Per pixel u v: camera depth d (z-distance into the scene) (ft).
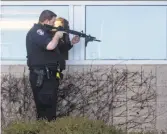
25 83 77.51
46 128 56.54
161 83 77.51
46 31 68.74
